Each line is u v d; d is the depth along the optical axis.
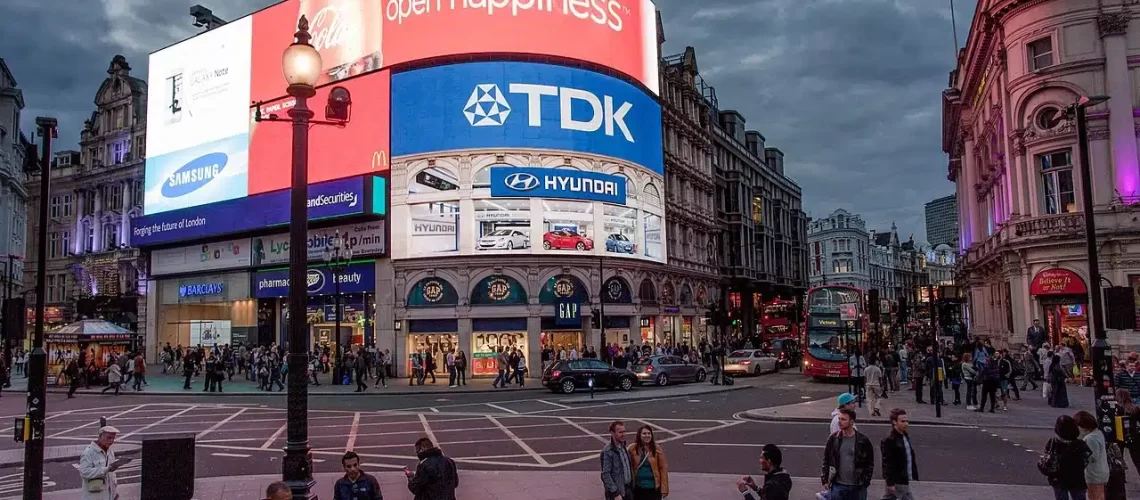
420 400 27.91
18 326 11.46
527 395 29.42
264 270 44.81
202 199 47.44
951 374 23.16
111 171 58.19
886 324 83.50
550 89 40.00
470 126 39.03
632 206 43.09
